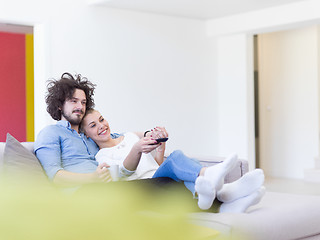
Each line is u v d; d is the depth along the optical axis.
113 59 5.96
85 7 5.74
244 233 1.95
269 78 7.76
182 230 0.79
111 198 0.86
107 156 2.79
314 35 7.17
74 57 5.65
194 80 6.75
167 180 2.35
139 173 2.77
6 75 7.20
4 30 5.85
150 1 5.63
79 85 2.75
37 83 5.54
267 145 7.82
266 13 6.13
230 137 6.92
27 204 0.73
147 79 6.26
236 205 2.24
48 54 5.45
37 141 2.50
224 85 6.95
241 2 5.77
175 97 6.54
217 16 6.62
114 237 0.67
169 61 6.48
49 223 0.66
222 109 6.99
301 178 7.36
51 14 5.47
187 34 6.66
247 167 3.17
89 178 2.29
